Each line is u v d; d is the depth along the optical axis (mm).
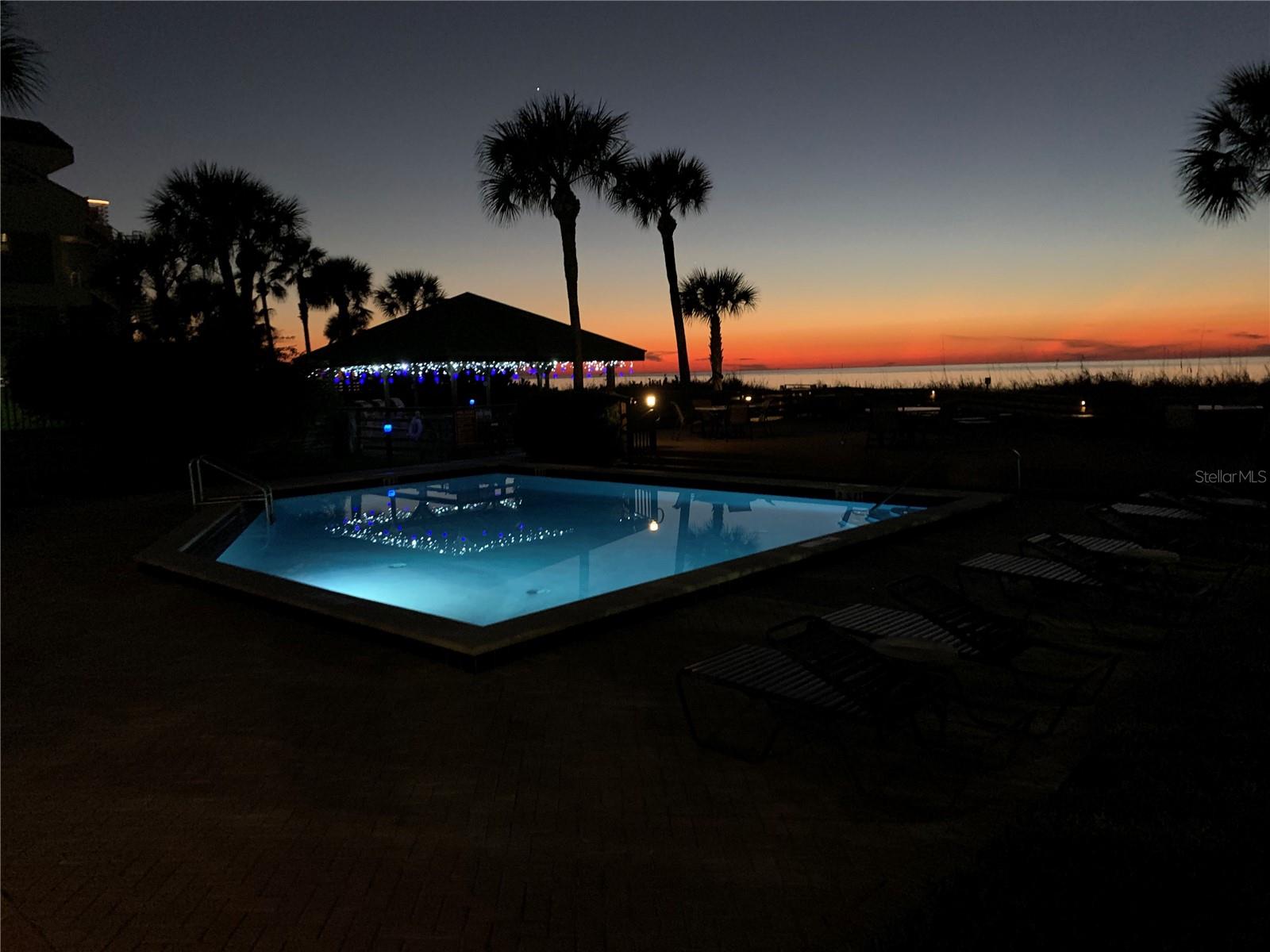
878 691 3793
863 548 8148
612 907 2797
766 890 2881
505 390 29578
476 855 3127
